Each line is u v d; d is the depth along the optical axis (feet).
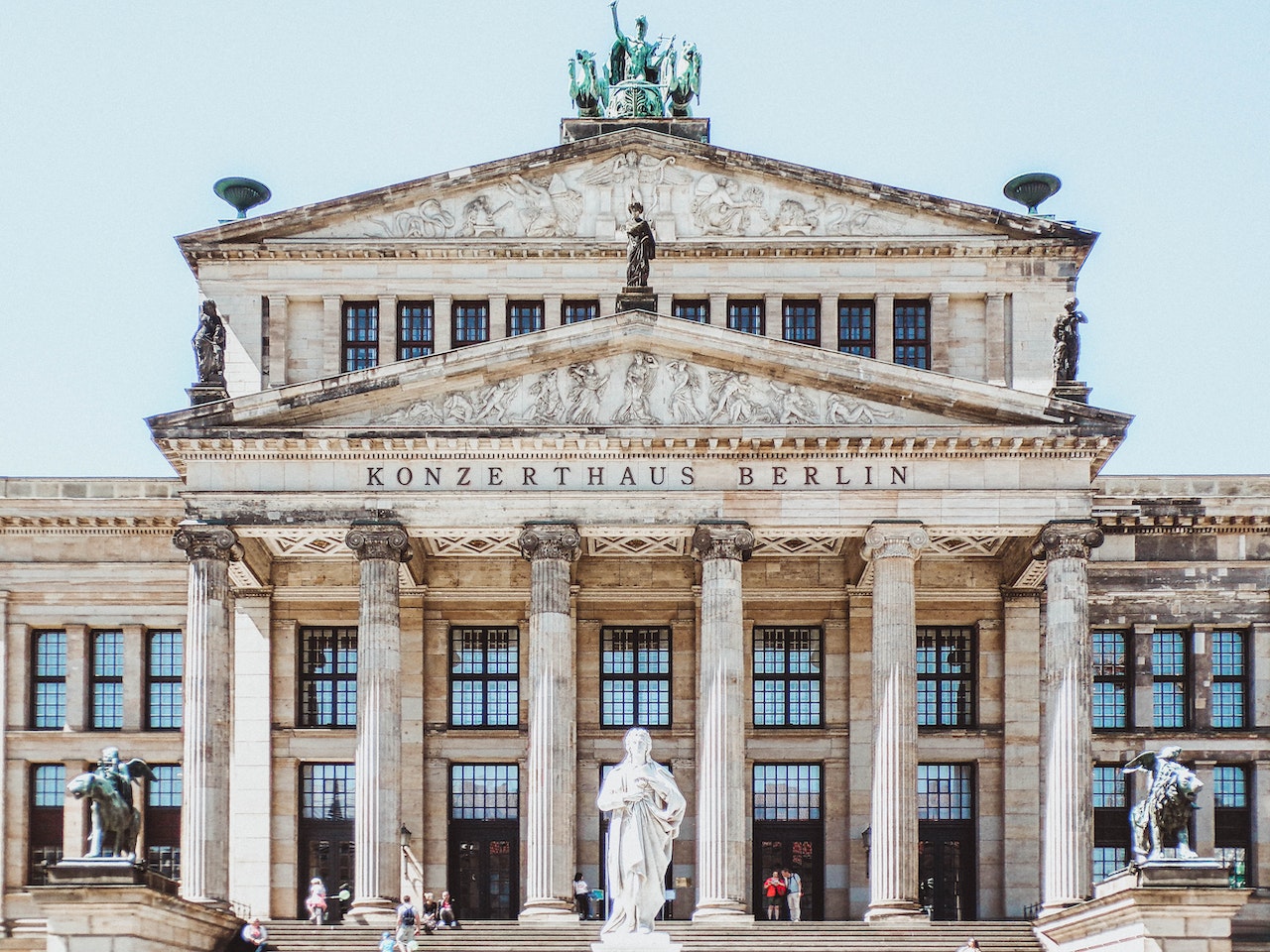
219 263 250.98
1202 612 251.60
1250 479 250.78
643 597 248.11
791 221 252.42
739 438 218.79
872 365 219.00
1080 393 224.74
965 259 251.19
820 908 244.01
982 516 218.79
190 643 216.13
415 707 244.42
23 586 252.62
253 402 217.97
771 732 246.06
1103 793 250.37
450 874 244.63
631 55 266.57
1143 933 185.37
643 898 120.16
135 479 251.39
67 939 182.50
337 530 218.79
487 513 219.41
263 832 241.35
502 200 253.03
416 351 251.39
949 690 248.11
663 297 251.19
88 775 187.83
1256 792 248.52
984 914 241.14
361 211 252.01
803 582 247.70
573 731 234.99
